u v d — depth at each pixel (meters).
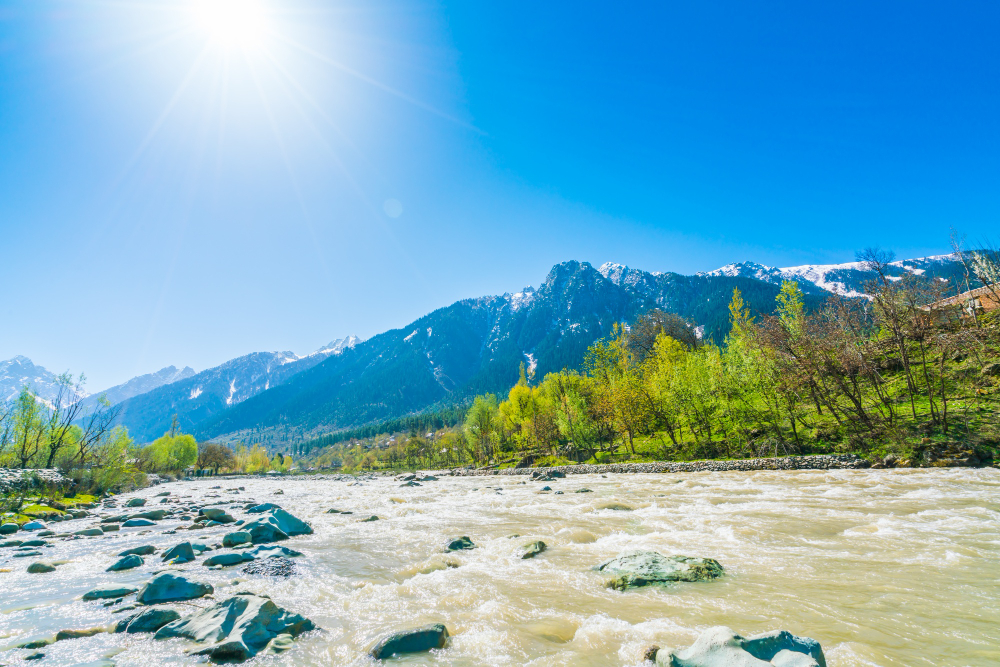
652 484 27.58
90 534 15.47
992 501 14.44
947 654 4.77
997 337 34.53
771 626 5.68
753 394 43.03
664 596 7.09
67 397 38.94
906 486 19.33
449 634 5.95
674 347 62.34
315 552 11.80
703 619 6.04
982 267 43.25
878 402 36.09
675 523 13.49
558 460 57.81
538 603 7.11
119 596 8.34
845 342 36.81
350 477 89.81
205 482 76.06
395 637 5.56
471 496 26.11
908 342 37.97
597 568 9.03
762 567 8.39
